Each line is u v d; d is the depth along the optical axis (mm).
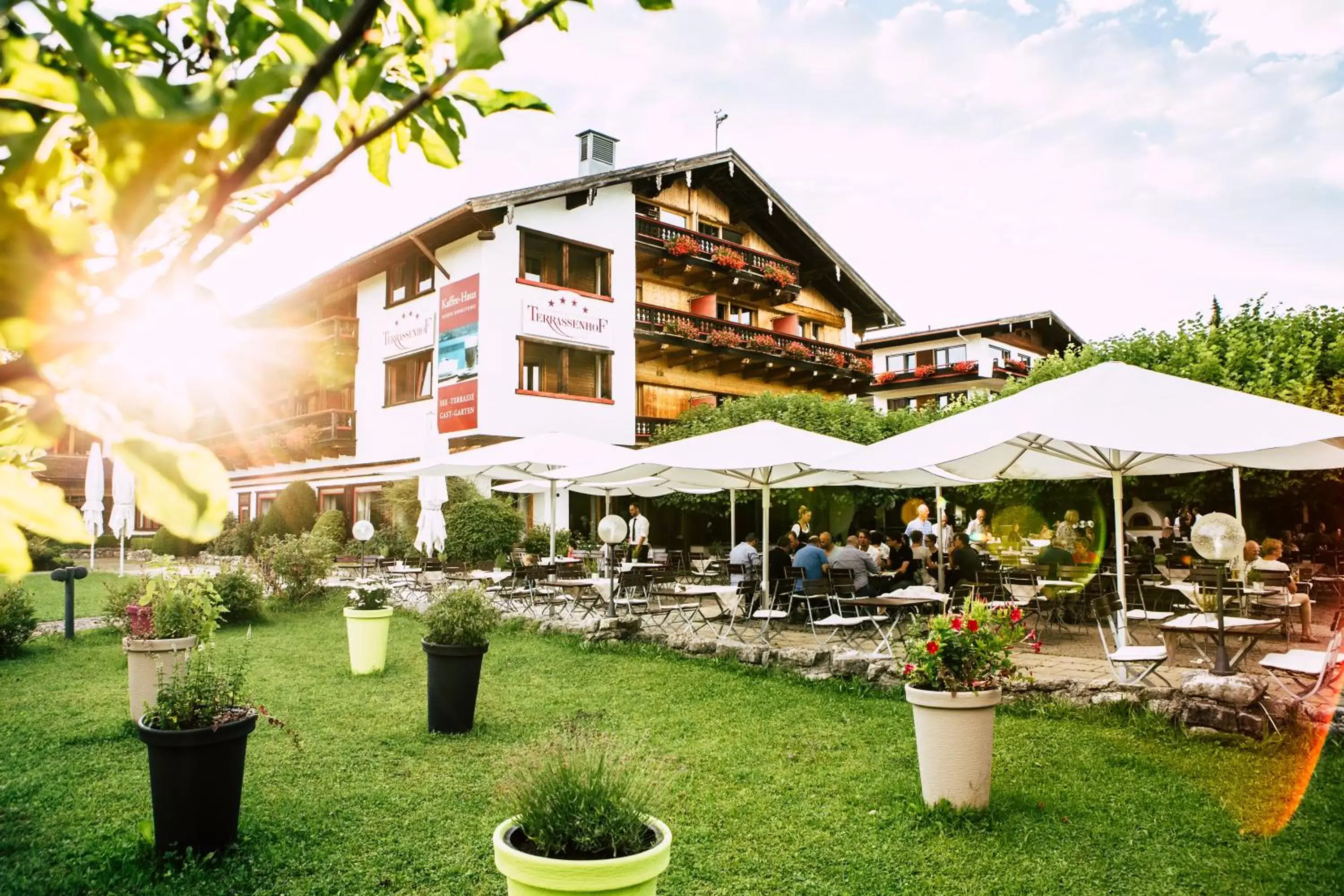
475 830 5012
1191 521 16703
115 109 507
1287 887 4160
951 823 4980
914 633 5543
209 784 4570
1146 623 10523
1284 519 18125
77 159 663
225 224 842
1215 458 8516
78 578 11930
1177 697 6734
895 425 22688
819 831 4934
